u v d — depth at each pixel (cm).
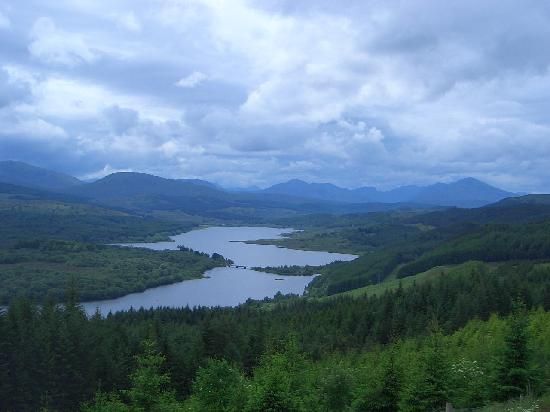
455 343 7088
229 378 3591
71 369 7194
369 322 11856
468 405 3788
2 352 6850
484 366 4134
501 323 7662
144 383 3681
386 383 3731
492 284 11488
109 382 7312
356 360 7912
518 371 3625
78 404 7038
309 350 9550
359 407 3759
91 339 8019
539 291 11125
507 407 3209
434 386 3541
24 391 6788
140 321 11894
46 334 7525
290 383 3378
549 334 6181
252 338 8594
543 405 3077
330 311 12862
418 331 10394
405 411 3547
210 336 8156
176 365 7169
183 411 3662
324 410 3778
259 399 3089
